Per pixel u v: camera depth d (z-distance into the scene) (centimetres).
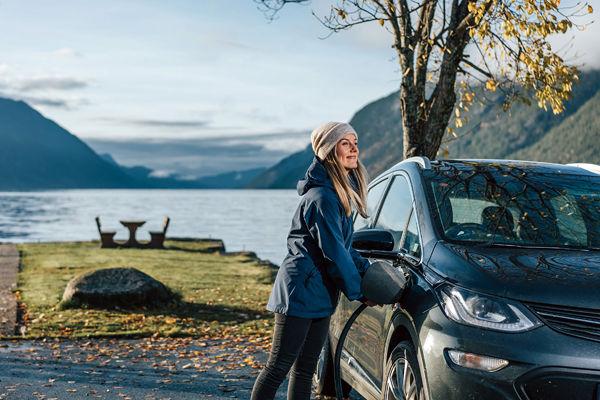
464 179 471
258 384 379
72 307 1095
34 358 754
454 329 348
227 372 689
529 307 343
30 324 977
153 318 1034
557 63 792
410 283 400
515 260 381
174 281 1530
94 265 1880
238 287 1451
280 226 7138
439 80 900
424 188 463
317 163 374
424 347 358
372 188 582
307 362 388
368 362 461
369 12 868
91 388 613
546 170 504
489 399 331
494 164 506
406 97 916
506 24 745
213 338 908
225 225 7288
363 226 550
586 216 443
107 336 907
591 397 324
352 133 373
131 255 2238
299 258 373
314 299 371
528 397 329
